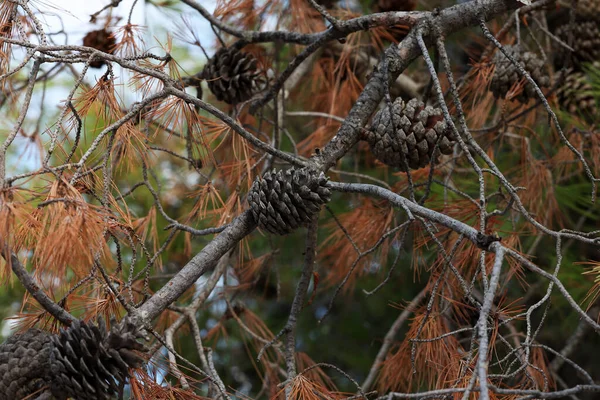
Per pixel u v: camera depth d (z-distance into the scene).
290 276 4.59
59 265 3.71
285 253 4.59
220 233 3.87
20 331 3.82
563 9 4.36
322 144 4.29
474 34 4.31
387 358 4.09
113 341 3.74
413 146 3.90
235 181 4.05
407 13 3.96
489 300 3.68
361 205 4.23
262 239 4.58
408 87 4.35
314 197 3.83
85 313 3.84
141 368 3.79
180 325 4.04
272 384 4.14
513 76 4.05
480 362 3.65
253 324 4.23
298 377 3.88
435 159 3.88
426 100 4.04
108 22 4.14
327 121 4.30
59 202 3.72
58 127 3.75
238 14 4.24
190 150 3.93
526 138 4.18
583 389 3.70
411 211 3.80
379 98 3.95
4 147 3.73
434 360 3.95
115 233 3.81
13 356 3.76
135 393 3.77
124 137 3.85
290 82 4.30
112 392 3.74
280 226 3.85
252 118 4.37
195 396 3.82
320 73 4.32
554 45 4.33
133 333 3.76
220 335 4.55
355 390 4.56
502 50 3.87
